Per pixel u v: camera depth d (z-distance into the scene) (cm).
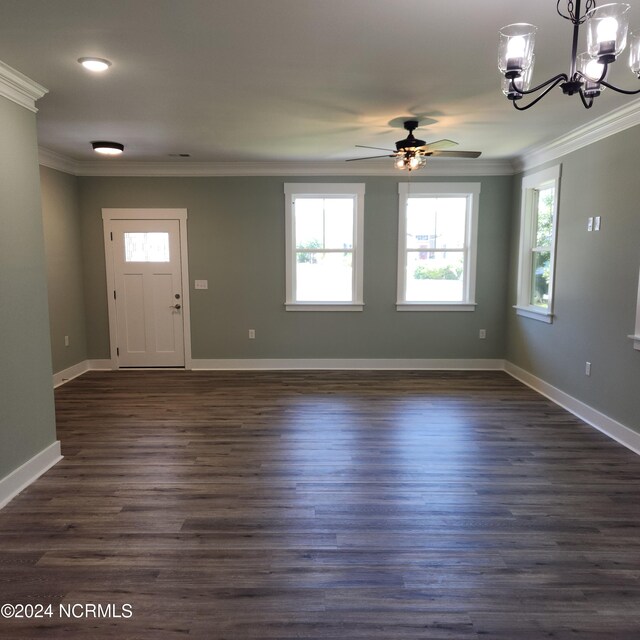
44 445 321
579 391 433
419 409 451
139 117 378
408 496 286
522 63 171
